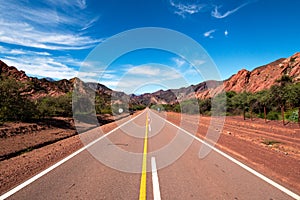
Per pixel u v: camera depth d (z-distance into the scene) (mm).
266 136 11602
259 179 5066
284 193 4293
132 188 4559
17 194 4215
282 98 21406
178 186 4680
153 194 4262
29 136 10727
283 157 7133
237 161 6699
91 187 4598
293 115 17703
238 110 30078
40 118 15375
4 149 8148
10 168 5965
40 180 5000
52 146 9336
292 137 11086
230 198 4086
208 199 4043
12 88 13016
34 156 7438
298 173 5465
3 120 12203
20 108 13438
